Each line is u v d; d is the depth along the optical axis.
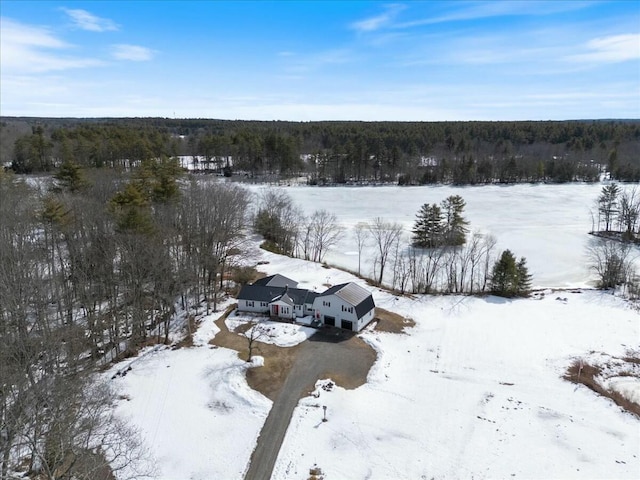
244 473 26.72
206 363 37.91
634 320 47.84
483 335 44.16
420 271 62.16
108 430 26.70
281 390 34.59
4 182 66.62
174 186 57.75
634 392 35.53
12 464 23.80
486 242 67.69
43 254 46.47
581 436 30.31
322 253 70.62
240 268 57.91
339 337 42.66
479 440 29.69
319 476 26.56
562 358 40.34
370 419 31.53
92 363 36.53
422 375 37.22
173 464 27.12
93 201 55.72
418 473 26.92
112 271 43.97
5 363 25.75
